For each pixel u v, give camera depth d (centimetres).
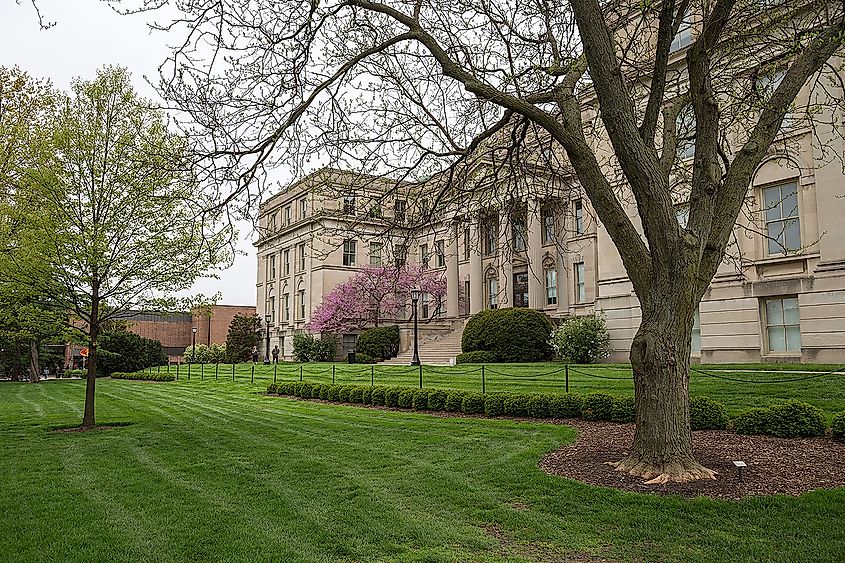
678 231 679
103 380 3506
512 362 2688
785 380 1227
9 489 710
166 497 663
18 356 3828
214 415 1504
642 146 677
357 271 4444
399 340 3853
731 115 1019
